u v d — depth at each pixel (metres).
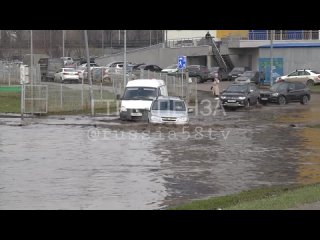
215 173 26.08
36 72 69.56
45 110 58.12
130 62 134.50
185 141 38.03
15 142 36.69
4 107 63.56
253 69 122.31
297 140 38.94
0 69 99.44
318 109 66.00
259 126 48.28
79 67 119.94
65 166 27.48
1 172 25.67
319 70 105.69
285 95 72.25
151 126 46.41
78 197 20.50
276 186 23.02
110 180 23.94
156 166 27.84
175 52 133.38
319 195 18.47
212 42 126.31
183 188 22.53
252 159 30.45
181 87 73.62
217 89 82.19
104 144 35.97
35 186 22.50
